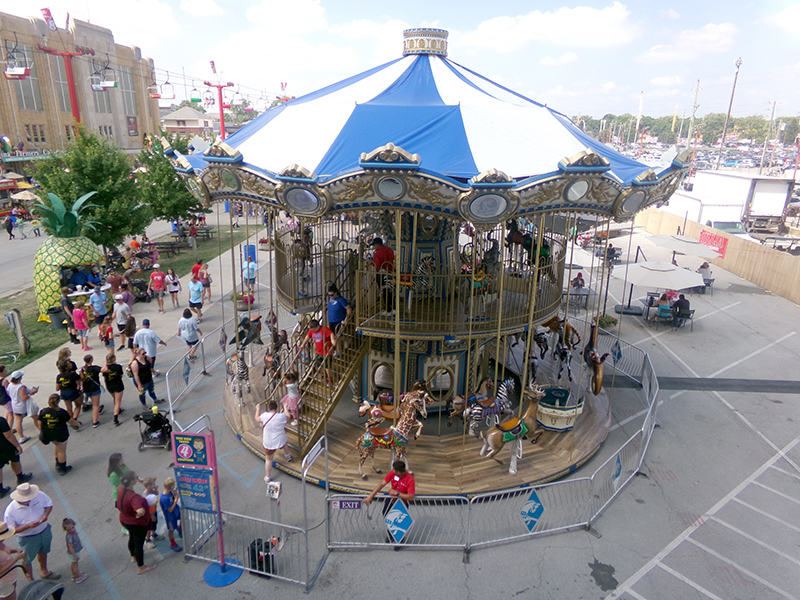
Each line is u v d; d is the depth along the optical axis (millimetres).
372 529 9930
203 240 37938
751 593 8711
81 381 13180
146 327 14734
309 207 10617
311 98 14523
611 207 11539
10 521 8195
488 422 12758
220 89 45312
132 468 11680
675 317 22016
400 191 9852
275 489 9305
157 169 34625
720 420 14594
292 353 14516
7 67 40969
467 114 12617
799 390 16562
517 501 10734
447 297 13461
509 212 10172
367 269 13633
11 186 44812
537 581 8844
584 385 16016
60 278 20625
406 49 15227
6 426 10594
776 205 40344
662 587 8781
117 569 9000
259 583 8742
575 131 14672
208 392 15273
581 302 25281
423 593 8555
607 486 11008
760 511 10812
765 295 27219
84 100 62000
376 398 14031
